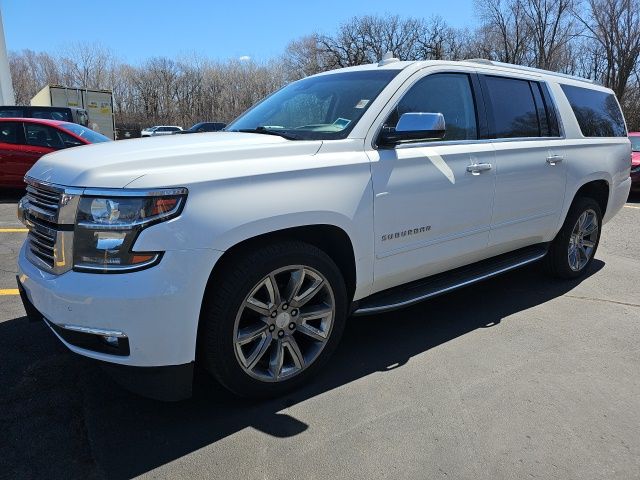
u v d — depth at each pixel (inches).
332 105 136.6
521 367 133.0
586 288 196.5
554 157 173.3
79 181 95.8
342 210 115.6
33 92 2637.8
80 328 95.1
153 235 93.0
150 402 114.3
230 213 99.3
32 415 108.7
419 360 136.0
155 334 94.8
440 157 136.9
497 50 1813.5
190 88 2405.3
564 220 187.5
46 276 100.8
